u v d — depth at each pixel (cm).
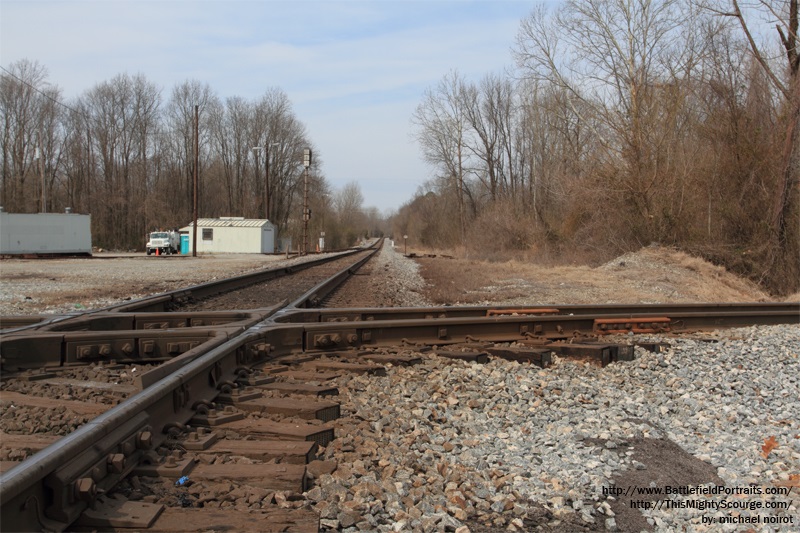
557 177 4225
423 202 10581
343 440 459
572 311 1170
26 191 6869
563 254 3812
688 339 995
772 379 750
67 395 558
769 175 2720
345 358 741
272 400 527
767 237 2623
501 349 799
